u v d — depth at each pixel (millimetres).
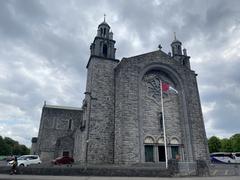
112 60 33656
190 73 34469
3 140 91688
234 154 38469
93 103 29672
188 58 39219
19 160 28328
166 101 31219
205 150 29656
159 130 28812
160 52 33406
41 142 45781
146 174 18141
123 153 24656
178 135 29922
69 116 50406
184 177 17797
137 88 28922
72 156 39938
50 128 47781
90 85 31719
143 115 28641
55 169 18750
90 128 28062
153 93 30766
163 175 18109
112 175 18297
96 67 32281
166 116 30234
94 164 26156
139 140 26047
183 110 30984
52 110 49750
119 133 26609
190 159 27750
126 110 26875
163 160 27797
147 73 31859
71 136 41625
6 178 16266
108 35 36438
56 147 39906
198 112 31922
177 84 32812
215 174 19625
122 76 28734
